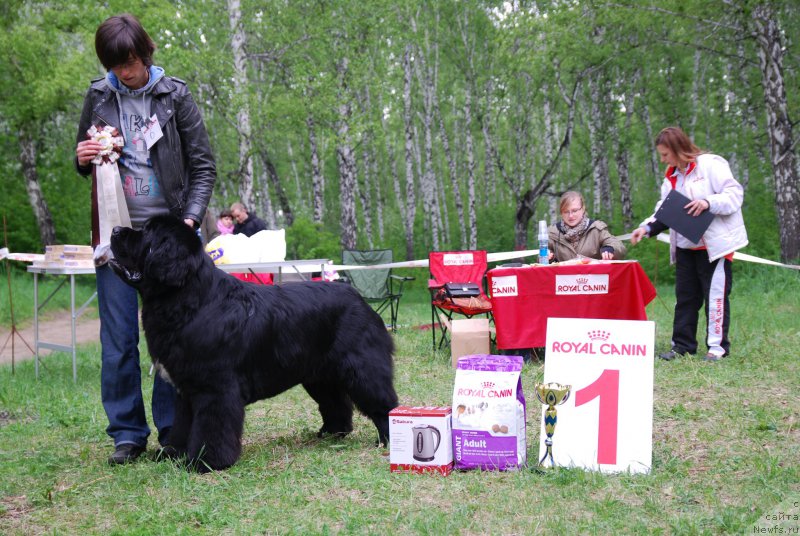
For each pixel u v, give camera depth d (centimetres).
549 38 1560
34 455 388
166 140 371
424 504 283
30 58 1808
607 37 1675
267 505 288
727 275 577
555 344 335
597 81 2091
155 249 316
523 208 2016
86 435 432
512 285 600
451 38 2378
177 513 281
